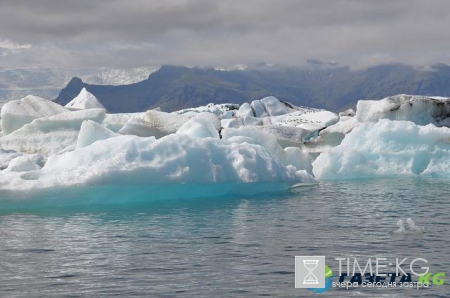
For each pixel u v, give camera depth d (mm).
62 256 14219
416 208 23219
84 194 22859
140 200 24734
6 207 22375
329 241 15938
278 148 35531
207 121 33156
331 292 11172
